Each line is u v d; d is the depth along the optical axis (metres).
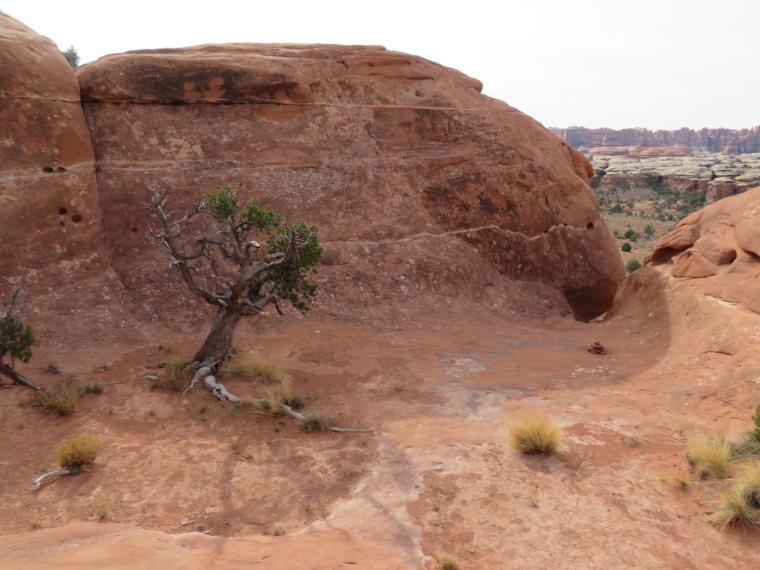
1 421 7.42
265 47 18.28
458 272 16.22
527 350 12.13
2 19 13.21
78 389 8.46
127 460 6.54
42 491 5.82
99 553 4.41
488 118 18.66
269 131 16.31
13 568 3.93
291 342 11.71
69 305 11.68
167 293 12.82
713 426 7.80
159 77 15.22
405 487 6.12
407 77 18.75
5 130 12.09
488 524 5.42
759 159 193.62
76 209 12.98
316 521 5.44
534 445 6.93
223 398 8.44
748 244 11.10
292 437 7.35
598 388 9.58
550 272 17.64
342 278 14.61
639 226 70.19
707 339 10.45
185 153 15.09
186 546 4.72
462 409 8.61
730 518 5.39
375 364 10.67
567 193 18.28
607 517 5.56
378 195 16.50
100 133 14.34
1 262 11.38
